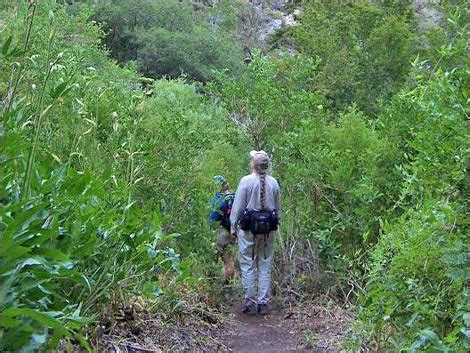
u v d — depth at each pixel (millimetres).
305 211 7457
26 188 3465
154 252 4457
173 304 5652
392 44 14391
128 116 5723
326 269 7234
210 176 7562
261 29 37688
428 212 3957
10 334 2934
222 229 7539
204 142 7137
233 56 32531
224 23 36812
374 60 14281
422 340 3410
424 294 3758
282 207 7793
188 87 13125
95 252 4000
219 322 6355
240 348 5695
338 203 7230
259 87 9141
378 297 3988
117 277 4234
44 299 3455
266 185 7035
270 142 8883
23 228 3104
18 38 4922
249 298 7020
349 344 4492
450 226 3777
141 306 5332
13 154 3490
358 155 7133
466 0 11984
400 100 6703
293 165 7484
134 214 4629
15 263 2889
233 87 9305
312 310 6664
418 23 16969
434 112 4137
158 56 30734
